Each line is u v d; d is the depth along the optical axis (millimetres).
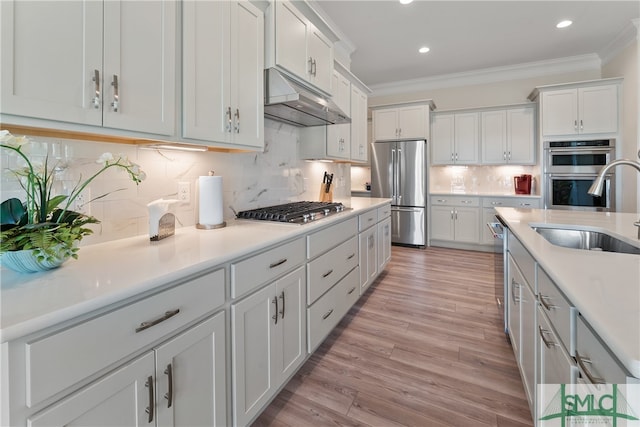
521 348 1601
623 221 1901
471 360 1936
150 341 903
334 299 2137
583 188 3988
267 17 1907
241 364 1266
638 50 3459
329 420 1462
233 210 2029
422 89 5418
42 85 893
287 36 2002
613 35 3699
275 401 1588
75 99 971
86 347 749
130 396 852
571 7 3098
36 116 881
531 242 1356
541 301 1171
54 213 1005
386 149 5094
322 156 2723
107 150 1328
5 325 611
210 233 1548
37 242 863
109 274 920
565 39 3801
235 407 1237
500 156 4730
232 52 1589
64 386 709
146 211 1494
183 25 1331
